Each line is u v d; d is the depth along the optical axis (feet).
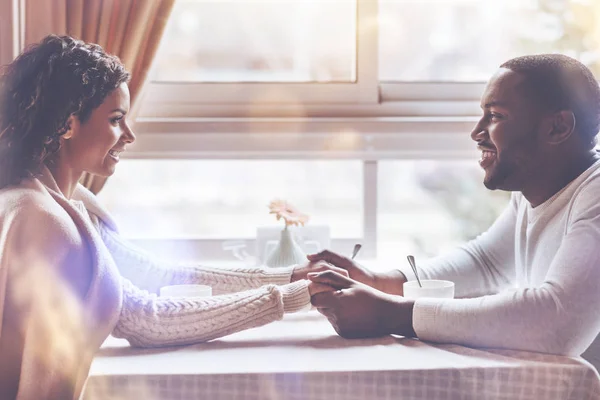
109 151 4.11
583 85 4.12
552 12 7.70
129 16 6.16
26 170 3.78
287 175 11.94
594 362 4.95
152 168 10.76
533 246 4.36
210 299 4.03
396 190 13.07
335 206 11.97
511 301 3.67
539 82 4.09
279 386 3.36
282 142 6.86
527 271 4.49
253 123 6.82
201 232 11.55
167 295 4.34
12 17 6.15
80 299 3.65
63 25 6.21
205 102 7.00
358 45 7.04
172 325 3.87
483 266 5.00
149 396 3.36
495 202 11.30
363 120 6.87
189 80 7.11
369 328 3.93
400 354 3.63
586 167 4.24
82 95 3.85
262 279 4.84
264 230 5.70
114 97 3.99
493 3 7.52
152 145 6.79
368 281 4.83
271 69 7.18
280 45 7.17
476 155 6.93
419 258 7.10
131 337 3.87
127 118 6.29
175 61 7.10
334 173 11.93
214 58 7.15
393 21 7.25
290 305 4.10
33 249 3.53
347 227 11.35
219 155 6.84
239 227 11.84
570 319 3.57
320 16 7.16
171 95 6.98
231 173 11.75
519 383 3.40
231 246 6.96
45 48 3.90
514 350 3.68
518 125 4.13
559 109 4.07
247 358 3.60
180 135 6.79
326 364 3.46
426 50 7.30
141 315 3.85
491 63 7.52
